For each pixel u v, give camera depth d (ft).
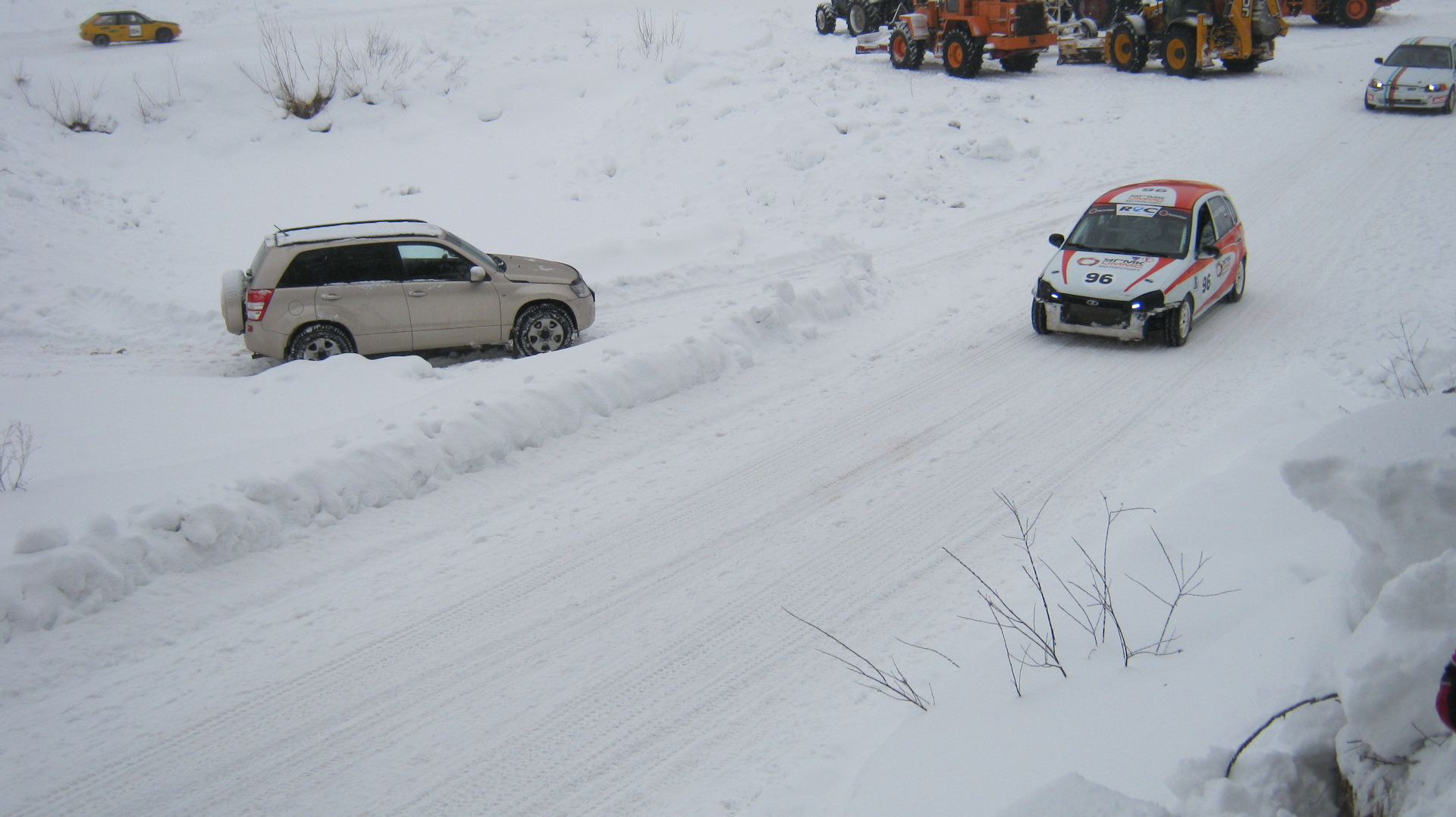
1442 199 52.06
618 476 26.71
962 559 21.49
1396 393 28.14
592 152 73.77
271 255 35.12
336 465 24.25
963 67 85.46
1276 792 10.41
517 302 37.22
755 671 18.04
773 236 56.29
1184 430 27.53
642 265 50.75
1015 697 15.40
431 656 18.76
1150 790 11.18
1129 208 38.01
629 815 14.55
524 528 23.85
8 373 36.99
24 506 21.75
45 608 19.02
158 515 21.03
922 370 34.12
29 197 57.26
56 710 17.16
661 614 20.03
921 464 26.63
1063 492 24.32
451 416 26.96
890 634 18.89
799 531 23.26
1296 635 12.87
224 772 15.71
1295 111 77.05
